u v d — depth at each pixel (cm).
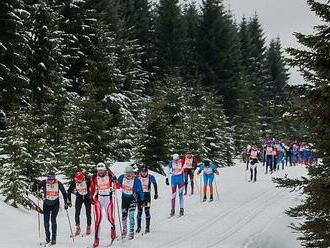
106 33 3284
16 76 2661
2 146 1933
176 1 6769
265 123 7375
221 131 4897
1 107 2669
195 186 2947
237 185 3083
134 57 5891
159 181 2925
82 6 4128
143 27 6650
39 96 2975
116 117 3058
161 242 1545
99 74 3044
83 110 2577
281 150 4184
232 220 1981
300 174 3700
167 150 3166
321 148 1060
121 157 3247
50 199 1475
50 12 3198
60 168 2275
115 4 5772
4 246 1405
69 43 3931
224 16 7244
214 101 4988
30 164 1950
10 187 1858
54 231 1472
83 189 1627
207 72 6769
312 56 1020
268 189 2920
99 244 1490
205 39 6969
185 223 1892
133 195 1591
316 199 1079
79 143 2292
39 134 2094
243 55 8944
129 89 4762
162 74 6481
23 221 1764
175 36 6662
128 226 1811
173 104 3922
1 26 2597
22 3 2747
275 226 1911
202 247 1488
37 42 3094
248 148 3503
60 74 3148
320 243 1130
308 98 1046
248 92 6831
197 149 4144
